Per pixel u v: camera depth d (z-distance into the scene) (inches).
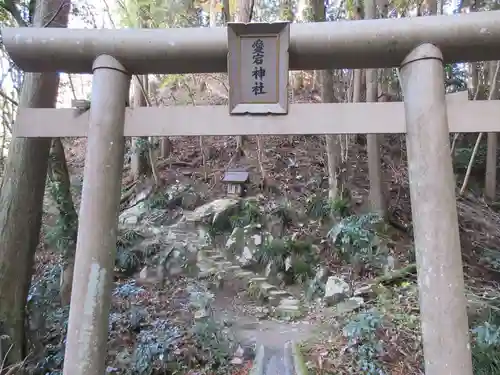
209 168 387.9
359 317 148.6
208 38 89.0
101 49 90.1
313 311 201.2
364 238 216.1
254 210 285.3
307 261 241.1
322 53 87.9
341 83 373.7
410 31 84.4
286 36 86.3
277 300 216.8
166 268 246.5
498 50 85.4
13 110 278.7
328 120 86.4
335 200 272.7
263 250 247.9
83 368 79.5
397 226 272.5
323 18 269.3
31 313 150.6
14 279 132.6
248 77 88.0
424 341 76.5
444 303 75.3
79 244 84.0
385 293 183.8
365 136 381.7
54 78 139.3
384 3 300.7
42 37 89.5
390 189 316.5
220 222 288.4
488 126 82.9
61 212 169.8
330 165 284.0
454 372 72.9
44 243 244.8
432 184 79.2
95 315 81.8
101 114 87.7
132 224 307.4
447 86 345.1
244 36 87.2
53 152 165.2
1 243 131.7
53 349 144.6
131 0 292.8
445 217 78.3
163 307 198.5
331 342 154.7
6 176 135.8
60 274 184.2
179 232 286.4
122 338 161.9
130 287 183.8
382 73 335.0
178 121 89.4
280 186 334.0
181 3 314.8
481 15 83.8
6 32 90.1
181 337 155.4
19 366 125.6
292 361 139.9
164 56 90.3
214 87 480.1
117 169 88.3
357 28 86.0
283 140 411.5
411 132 82.8
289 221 281.0
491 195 328.2
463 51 85.8
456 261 77.2
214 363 145.7
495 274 230.8
